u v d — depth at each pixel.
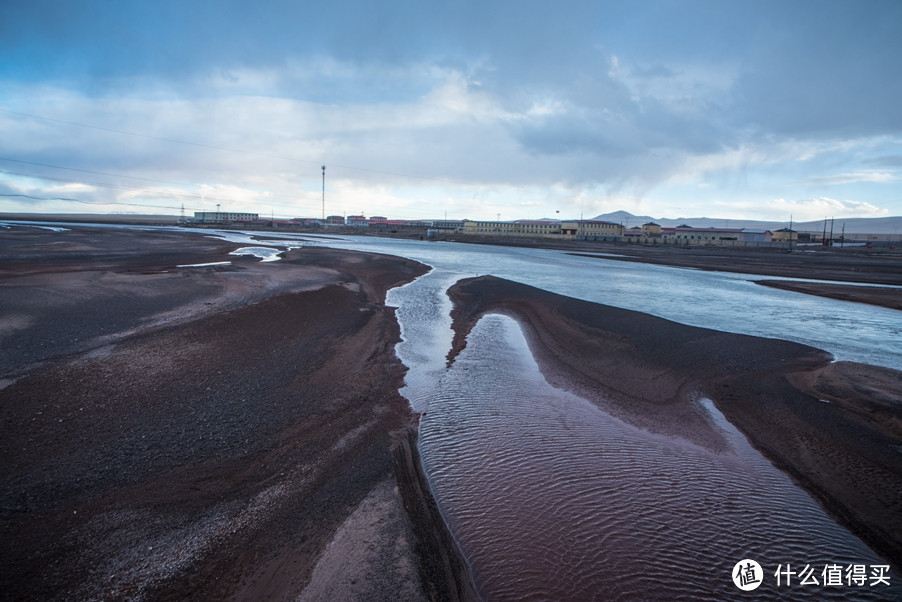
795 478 6.28
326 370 9.93
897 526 5.32
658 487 6.06
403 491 5.71
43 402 7.38
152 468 5.83
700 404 8.79
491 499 5.71
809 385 9.63
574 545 4.93
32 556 4.27
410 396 8.95
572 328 14.64
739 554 4.87
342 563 4.38
